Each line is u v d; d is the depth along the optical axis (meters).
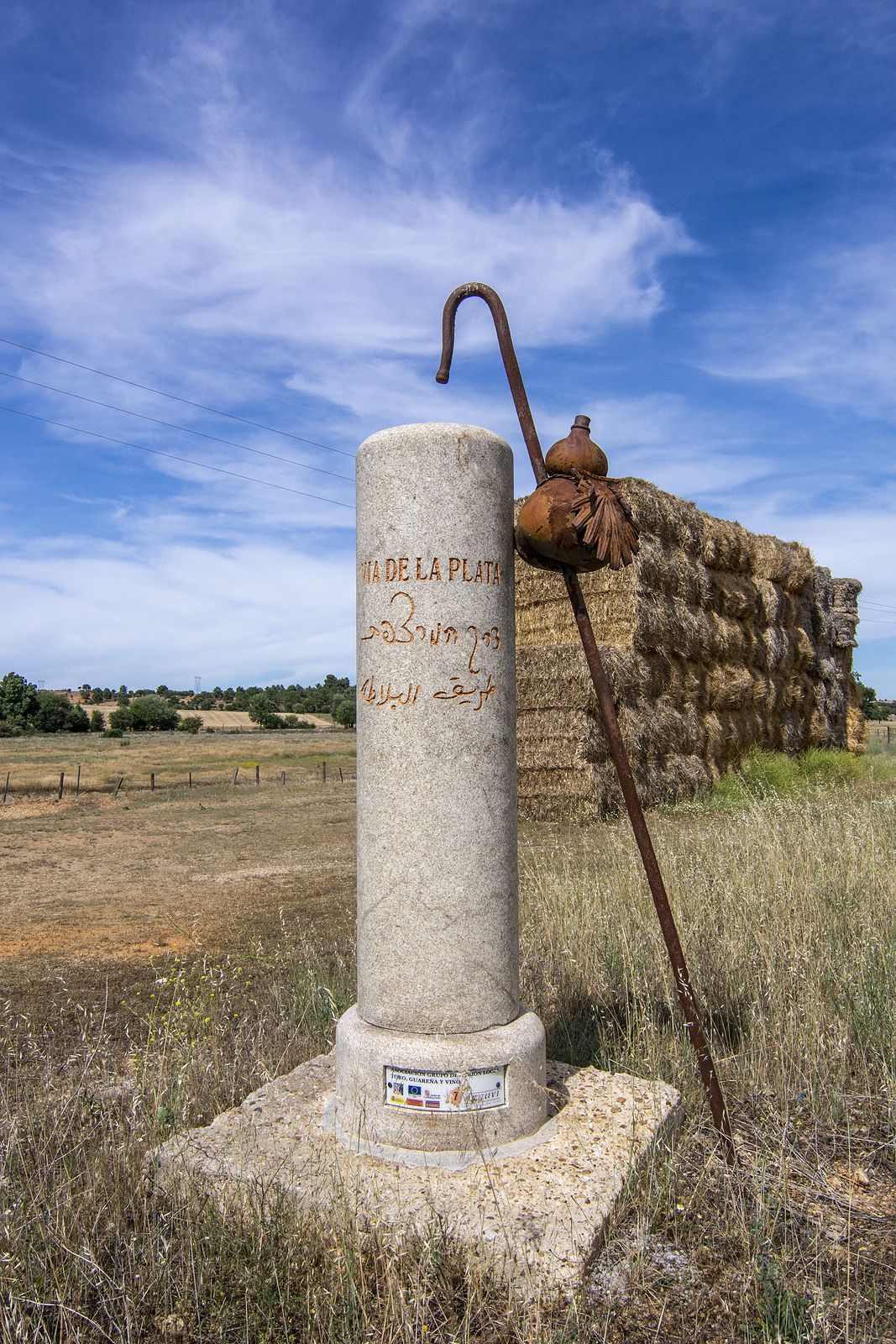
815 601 21.88
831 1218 3.14
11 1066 4.63
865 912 5.95
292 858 11.77
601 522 3.45
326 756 38.72
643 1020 4.51
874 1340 2.51
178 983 5.27
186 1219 2.93
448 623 3.40
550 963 5.57
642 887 6.82
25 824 16.12
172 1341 2.57
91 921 8.30
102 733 69.56
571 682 13.91
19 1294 2.59
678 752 15.80
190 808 18.28
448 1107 3.26
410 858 3.38
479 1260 2.71
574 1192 3.01
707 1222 3.07
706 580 16.72
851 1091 4.08
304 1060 4.48
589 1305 2.65
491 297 3.74
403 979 3.38
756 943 5.55
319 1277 2.71
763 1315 2.58
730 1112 3.94
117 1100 4.03
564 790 14.01
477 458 3.47
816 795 13.91
